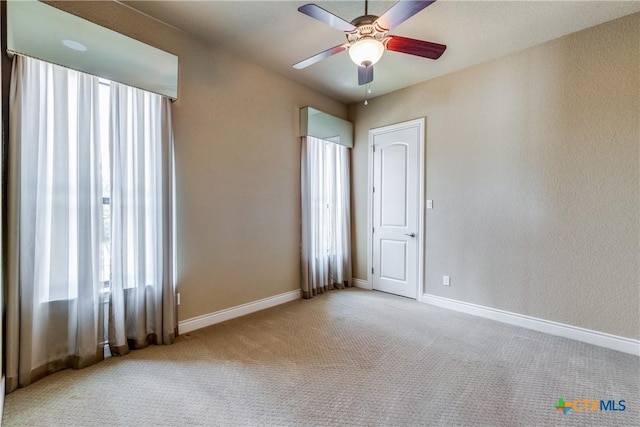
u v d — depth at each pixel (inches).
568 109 106.9
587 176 103.4
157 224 100.1
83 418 65.0
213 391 75.1
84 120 83.9
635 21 94.3
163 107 99.7
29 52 73.1
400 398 72.7
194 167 111.8
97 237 87.2
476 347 99.7
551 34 106.2
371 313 132.2
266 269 139.3
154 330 100.3
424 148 146.6
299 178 153.7
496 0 88.4
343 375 82.7
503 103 121.8
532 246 115.3
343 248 175.5
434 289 143.9
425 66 130.7
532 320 115.2
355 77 143.7
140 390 75.2
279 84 142.1
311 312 133.3
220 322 120.6
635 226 95.4
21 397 71.2
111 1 90.5
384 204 164.9
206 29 106.0
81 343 84.2
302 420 65.1
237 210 126.6
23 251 75.0
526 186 116.5
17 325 73.7
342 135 171.2
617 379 80.8
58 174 80.9
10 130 72.0
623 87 96.7
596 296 102.0
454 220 136.9
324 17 73.1
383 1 90.1
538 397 73.2
